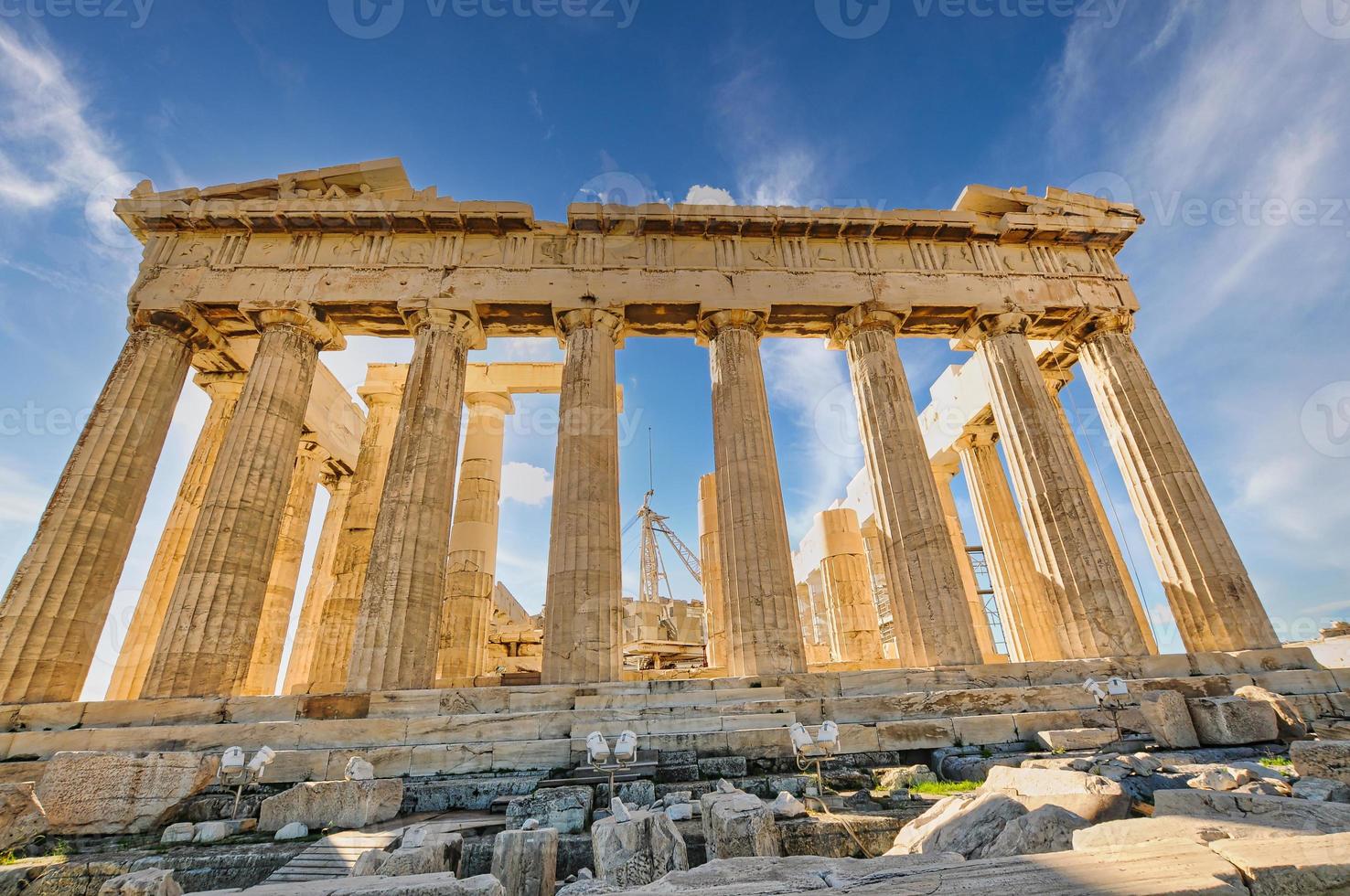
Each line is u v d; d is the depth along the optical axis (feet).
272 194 58.13
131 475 48.47
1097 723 35.83
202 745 34.04
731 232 60.18
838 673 41.42
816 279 59.06
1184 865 10.52
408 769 32.37
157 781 27.17
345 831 24.68
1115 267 64.13
